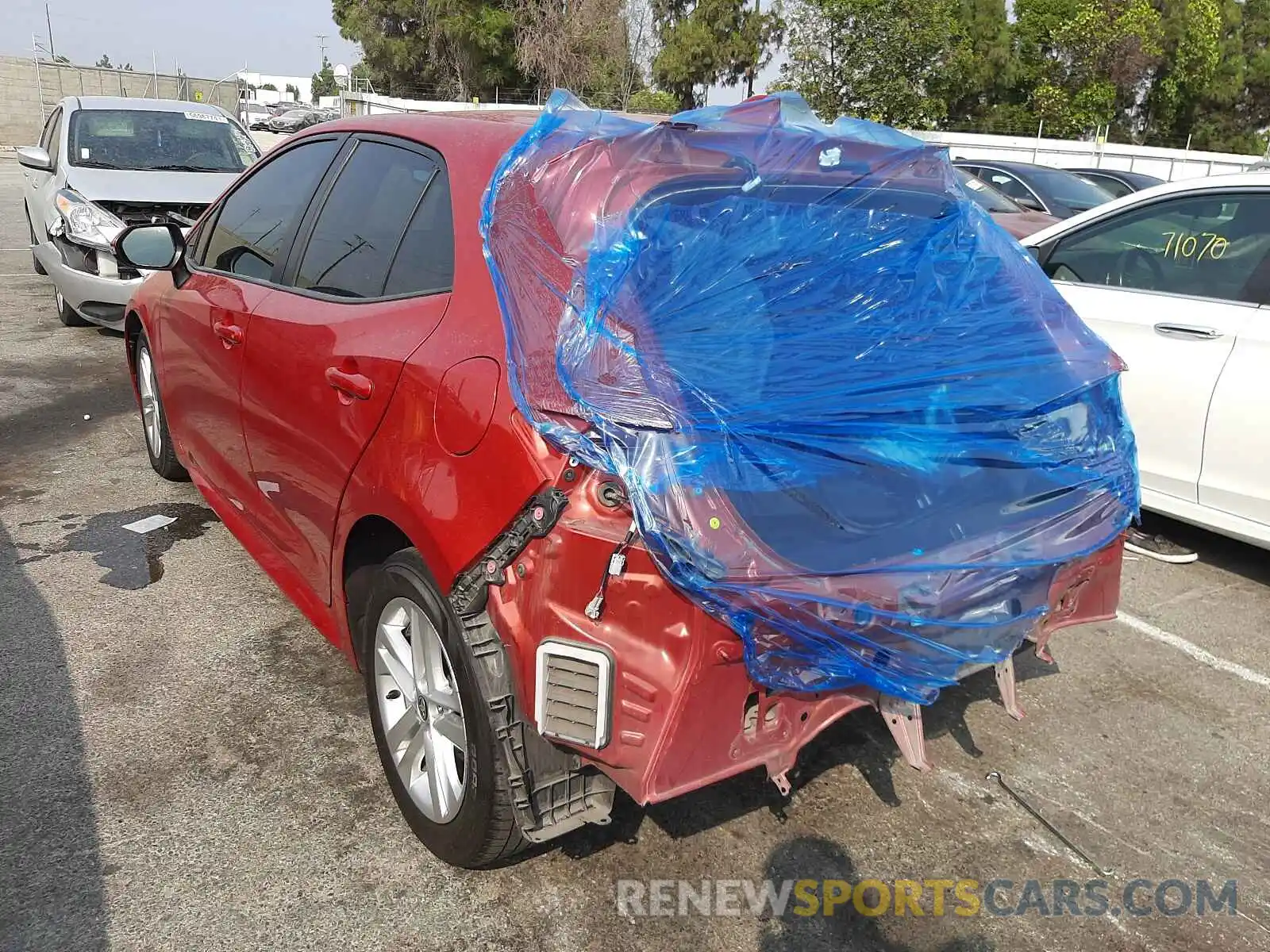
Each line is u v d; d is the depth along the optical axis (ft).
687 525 5.95
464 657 6.92
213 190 25.75
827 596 6.18
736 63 150.41
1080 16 128.16
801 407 6.61
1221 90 166.91
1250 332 13.65
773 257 7.23
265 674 10.77
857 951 7.50
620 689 6.23
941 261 8.20
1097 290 15.80
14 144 106.32
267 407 9.91
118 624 11.73
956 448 7.24
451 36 143.13
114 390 21.27
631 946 7.41
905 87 81.76
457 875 8.00
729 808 9.00
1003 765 9.93
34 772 8.98
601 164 7.18
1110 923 7.93
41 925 7.29
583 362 6.38
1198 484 14.34
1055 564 7.57
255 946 7.21
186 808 8.62
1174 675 11.90
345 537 8.59
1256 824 9.23
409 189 9.00
